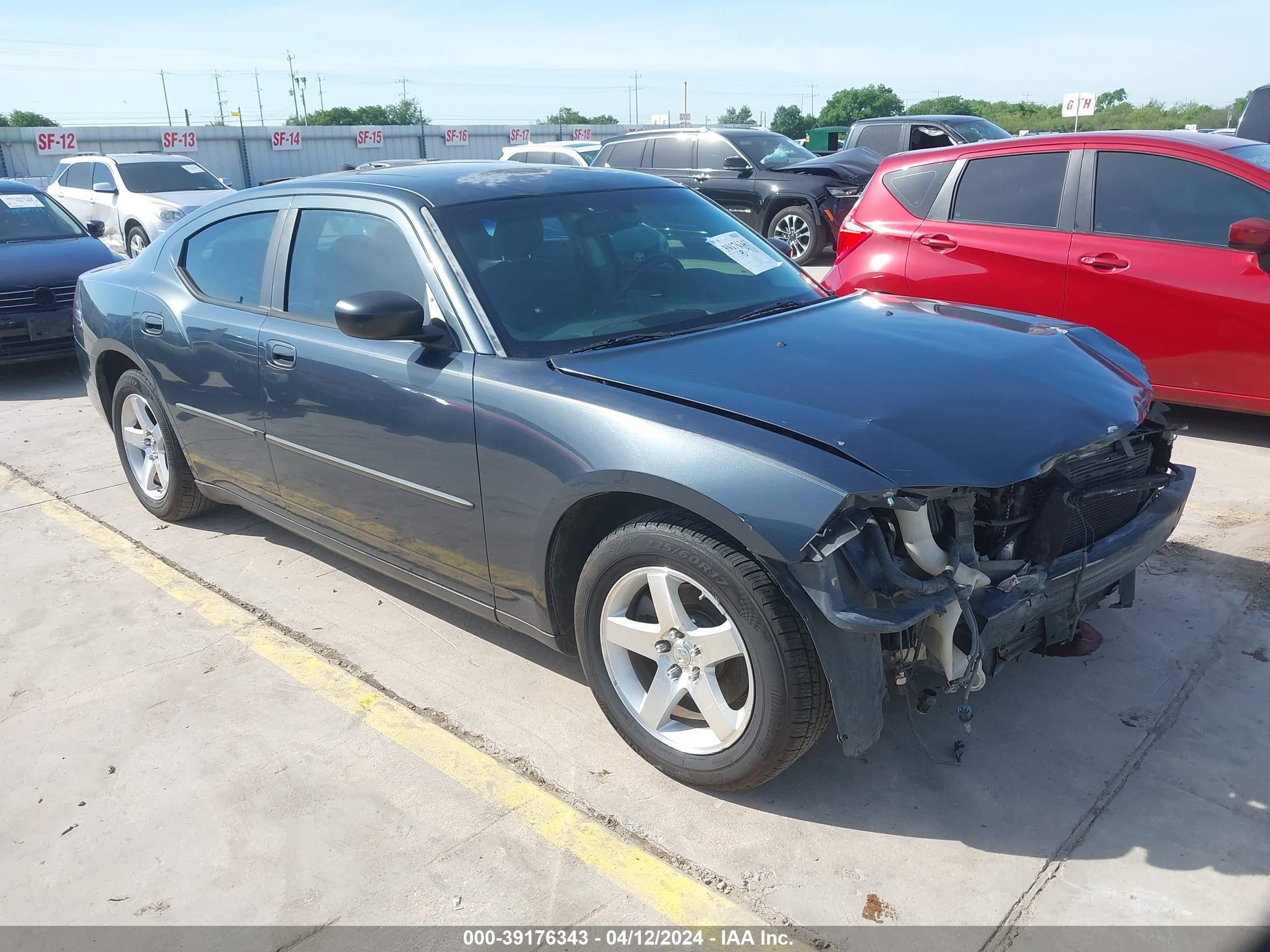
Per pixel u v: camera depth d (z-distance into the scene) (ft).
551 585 9.61
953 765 9.18
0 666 11.86
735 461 7.77
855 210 21.24
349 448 11.25
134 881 8.29
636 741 9.32
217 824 8.91
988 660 8.26
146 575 14.21
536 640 10.19
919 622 7.84
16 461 19.79
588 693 10.77
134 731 10.40
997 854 8.10
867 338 10.07
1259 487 15.46
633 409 8.56
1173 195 16.89
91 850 8.67
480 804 9.02
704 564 8.05
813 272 38.06
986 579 7.86
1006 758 9.28
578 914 7.70
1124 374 9.98
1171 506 9.71
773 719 8.02
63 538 15.74
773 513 7.49
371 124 262.47
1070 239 17.84
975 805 8.69
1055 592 8.46
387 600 13.16
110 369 16.26
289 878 8.22
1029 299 18.42
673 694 8.90
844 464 7.57
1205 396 16.96
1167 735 9.52
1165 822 8.36
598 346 9.93
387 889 8.04
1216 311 16.29
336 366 11.09
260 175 122.01
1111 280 17.31
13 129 103.24
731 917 7.59
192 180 49.08
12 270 25.36
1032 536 8.38
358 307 9.61
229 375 12.84
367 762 9.70
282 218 12.59
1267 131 32.55
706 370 9.14
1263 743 9.34
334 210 11.84
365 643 12.04
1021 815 8.54
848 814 8.66
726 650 8.30
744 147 42.50
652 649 8.92
